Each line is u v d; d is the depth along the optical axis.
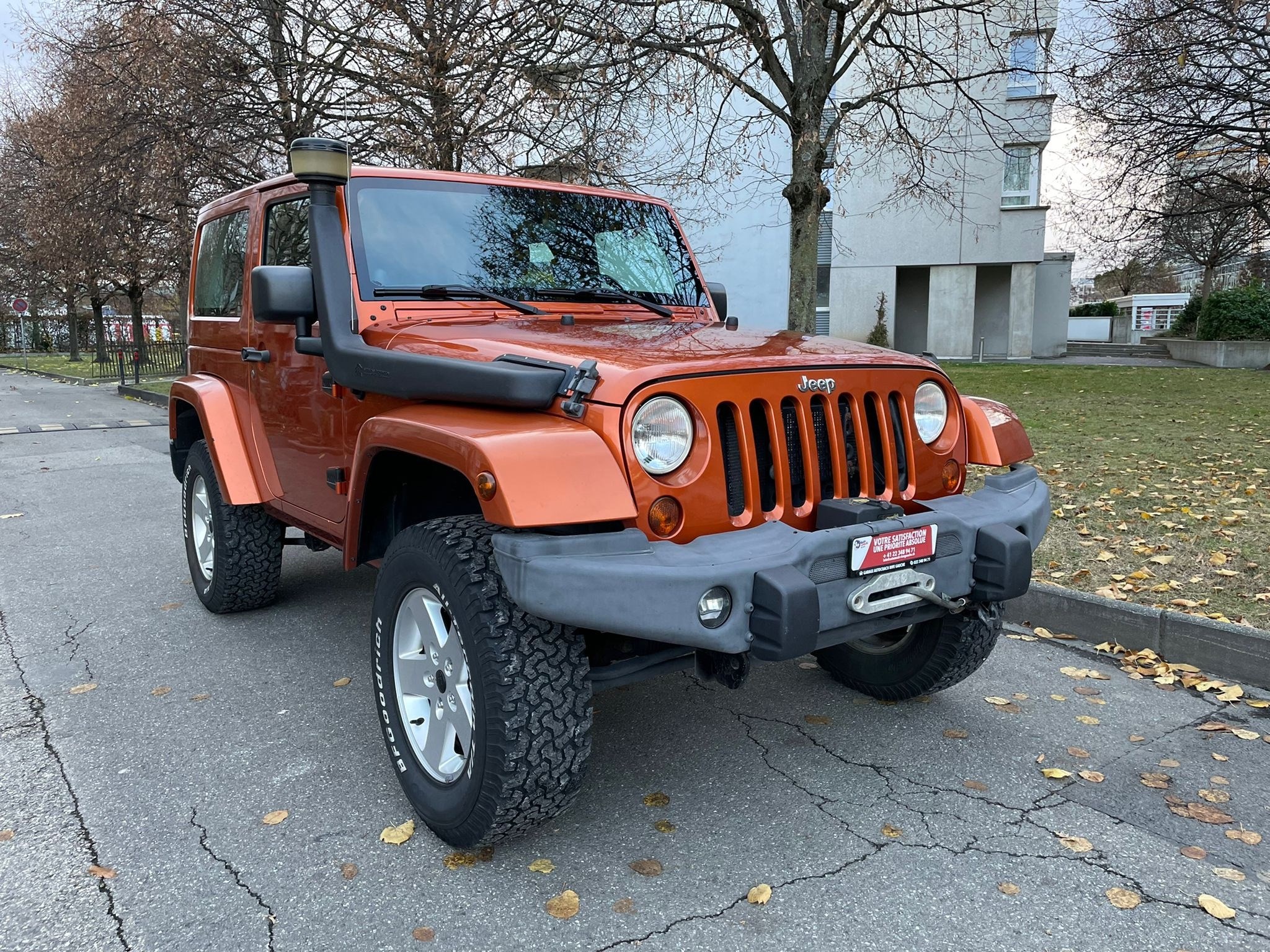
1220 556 5.03
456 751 2.67
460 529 2.57
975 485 6.40
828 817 2.85
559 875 2.54
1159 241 18.56
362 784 3.06
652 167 12.48
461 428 2.39
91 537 6.71
